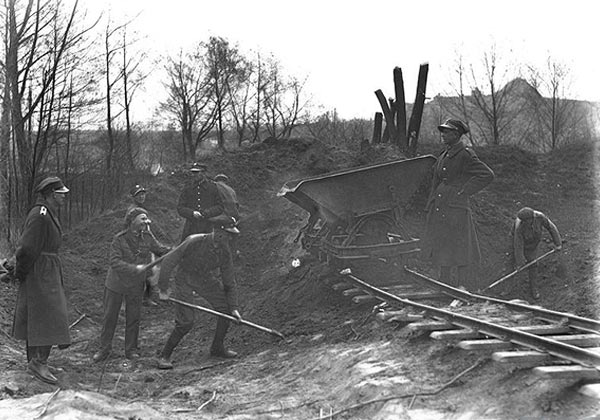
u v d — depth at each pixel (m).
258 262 13.67
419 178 10.01
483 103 31.53
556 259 10.70
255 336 9.27
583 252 10.88
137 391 7.09
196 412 6.11
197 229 9.74
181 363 8.56
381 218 9.93
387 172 9.90
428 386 5.79
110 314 8.58
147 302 8.16
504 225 12.54
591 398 4.79
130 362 8.59
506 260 11.14
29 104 17.61
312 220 10.76
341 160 17.02
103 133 34.34
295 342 8.52
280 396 6.52
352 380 6.31
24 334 6.97
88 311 11.76
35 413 5.56
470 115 32.62
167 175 17.59
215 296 8.59
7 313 10.27
